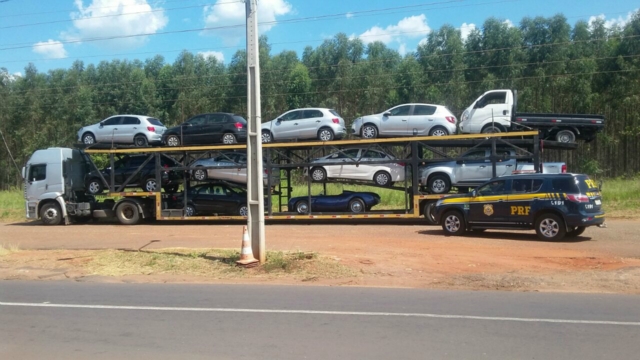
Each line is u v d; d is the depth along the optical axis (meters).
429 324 7.23
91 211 23.53
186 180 22.36
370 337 6.68
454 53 41.97
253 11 11.71
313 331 6.96
